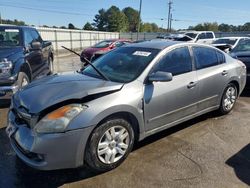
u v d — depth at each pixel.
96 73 4.19
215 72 4.91
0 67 5.84
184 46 4.52
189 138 4.45
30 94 3.52
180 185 3.20
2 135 4.66
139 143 4.25
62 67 14.76
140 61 4.06
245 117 5.45
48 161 3.05
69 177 3.38
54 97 3.27
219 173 3.44
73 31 32.25
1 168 3.60
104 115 3.25
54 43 28.59
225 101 5.38
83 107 3.17
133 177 3.37
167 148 4.10
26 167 3.62
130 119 3.63
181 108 4.30
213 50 5.11
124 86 3.59
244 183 3.24
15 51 6.48
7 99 6.07
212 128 4.86
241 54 7.60
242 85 5.73
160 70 4.03
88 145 3.22
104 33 42.31
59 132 3.03
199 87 4.56
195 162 3.71
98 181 3.29
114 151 3.47
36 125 3.10
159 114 3.96
